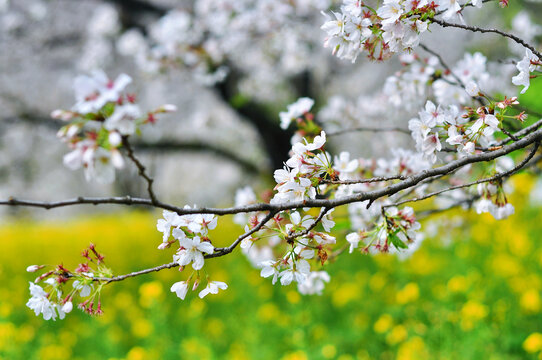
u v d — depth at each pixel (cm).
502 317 618
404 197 370
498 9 821
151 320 706
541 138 232
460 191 387
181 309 837
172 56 825
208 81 848
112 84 167
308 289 355
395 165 360
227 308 864
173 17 834
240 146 1927
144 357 651
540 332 602
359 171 360
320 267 348
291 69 903
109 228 1739
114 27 1089
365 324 699
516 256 813
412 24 229
